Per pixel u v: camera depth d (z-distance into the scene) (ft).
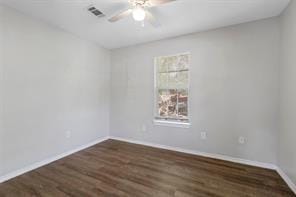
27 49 7.95
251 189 6.57
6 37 7.17
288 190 6.49
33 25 8.19
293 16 6.53
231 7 7.29
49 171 8.02
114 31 9.91
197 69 9.98
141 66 12.04
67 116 10.05
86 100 11.41
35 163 8.32
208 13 7.79
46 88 8.82
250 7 7.28
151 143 11.75
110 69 13.51
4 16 7.10
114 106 13.37
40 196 6.12
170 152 10.51
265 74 8.31
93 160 9.34
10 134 7.36
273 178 7.36
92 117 11.95
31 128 8.16
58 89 9.47
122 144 12.14
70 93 10.23
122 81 12.94
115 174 7.77
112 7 7.32
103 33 10.18
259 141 8.49
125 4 7.04
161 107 11.51
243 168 8.30
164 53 11.09
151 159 9.46
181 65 10.73
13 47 7.41
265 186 6.77
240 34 8.82
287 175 6.97
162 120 11.43
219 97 9.40
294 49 6.43
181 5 7.14
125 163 8.95
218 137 9.46
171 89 11.11
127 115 12.76
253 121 8.61
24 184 6.89
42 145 8.66
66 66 9.93
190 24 8.95
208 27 9.30
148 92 11.80
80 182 7.07
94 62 12.00
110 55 13.47
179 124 10.61
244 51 8.75
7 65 7.22
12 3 6.98
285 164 7.18
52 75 9.12
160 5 7.11
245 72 8.74
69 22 8.79
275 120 8.13
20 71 7.68
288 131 6.89
